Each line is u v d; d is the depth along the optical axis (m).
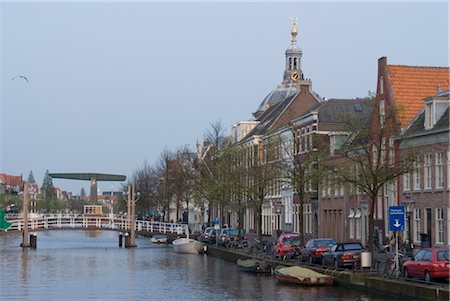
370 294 36.44
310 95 92.31
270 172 63.84
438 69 59.03
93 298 38.41
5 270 55.56
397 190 54.03
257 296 37.62
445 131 46.94
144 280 47.56
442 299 30.19
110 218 92.69
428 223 49.78
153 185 142.50
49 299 38.12
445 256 33.25
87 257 70.12
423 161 46.50
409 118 55.94
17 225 88.81
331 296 36.53
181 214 150.75
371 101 44.66
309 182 57.34
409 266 35.47
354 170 48.84
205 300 36.84
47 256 71.44
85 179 124.00
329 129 71.56
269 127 89.31
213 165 84.50
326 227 69.38
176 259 67.25
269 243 60.66
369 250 40.97
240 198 72.62
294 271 42.78
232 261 62.66
